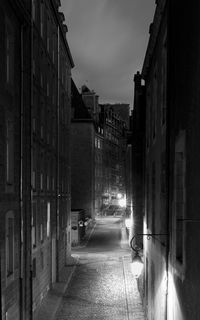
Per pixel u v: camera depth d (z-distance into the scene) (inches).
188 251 347.6
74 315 866.8
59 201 1263.5
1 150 644.7
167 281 460.8
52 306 936.3
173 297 422.6
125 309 895.1
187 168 358.9
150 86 745.0
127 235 2006.6
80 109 2679.6
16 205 728.3
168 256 461.7
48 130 1092.5
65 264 1376.7
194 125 331.3
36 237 908.6
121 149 4468.5
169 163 469.1
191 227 335.9
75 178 2664.9
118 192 4286.4
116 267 1344.7
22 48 773.9
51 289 1072.8
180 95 398.0
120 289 1069.8
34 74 908.6
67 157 1501.0
